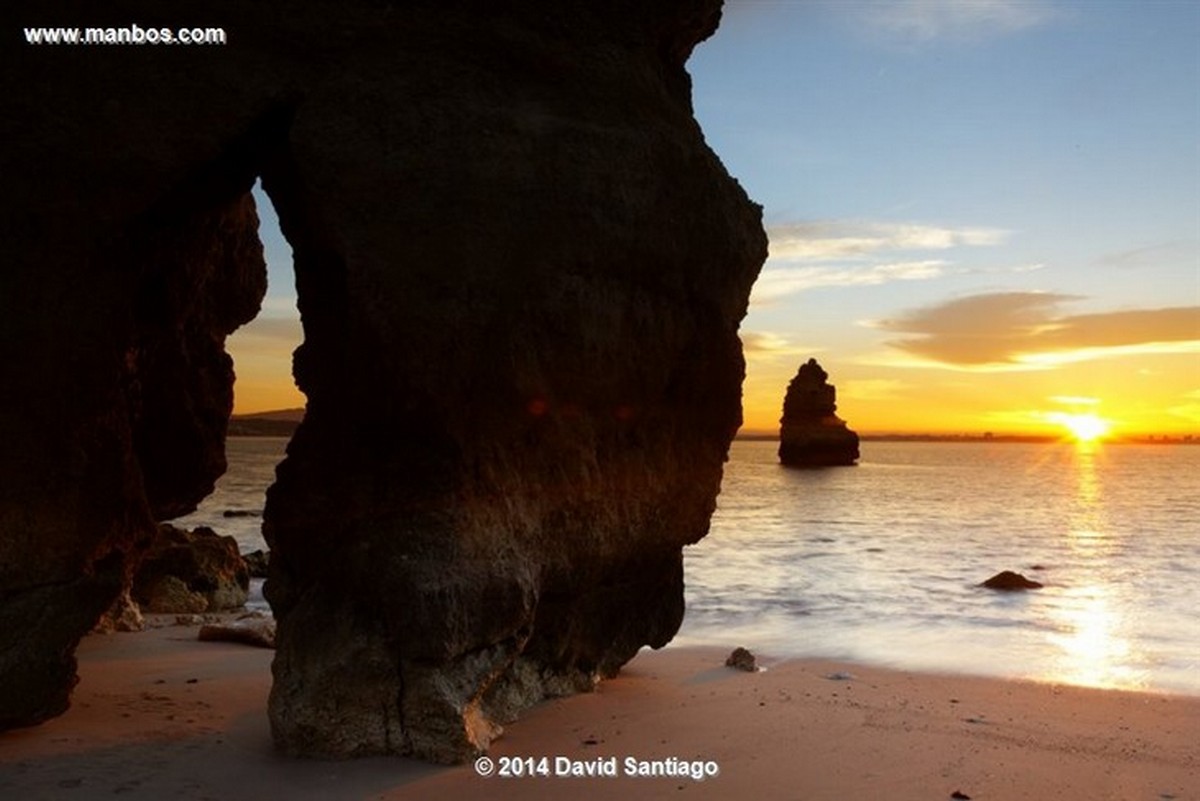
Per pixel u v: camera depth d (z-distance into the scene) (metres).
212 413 17.27
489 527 10.59
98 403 10.12
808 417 130.50
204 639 16.34
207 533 23.59
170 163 9.95
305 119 10.08
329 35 10.40
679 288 12.35
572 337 11.18
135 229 10.27
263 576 26.08
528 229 10.72
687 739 11.08
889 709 12.75
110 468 10.42
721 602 23.72
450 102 10.53
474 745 10.09
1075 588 26.33
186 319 16.19
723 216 12.62
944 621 21.06
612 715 11.98
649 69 12.45
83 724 10.92
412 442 10.42
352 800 8.97
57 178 9.73
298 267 11.13
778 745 10.94
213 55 10.08
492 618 10.41
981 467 154.38
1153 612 22.41
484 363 10.46
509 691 11.70
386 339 10.02
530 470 11.20
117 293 10.23
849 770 10.16
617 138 11.44
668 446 13.02
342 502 10.45
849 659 16.80
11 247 9.60
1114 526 47.69
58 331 9.79
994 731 11.80
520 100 11.00
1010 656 17.23
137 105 9.89
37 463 9.75
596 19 11.95
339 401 10.73
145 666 14.17
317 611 10.39
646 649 17.25
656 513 12.98
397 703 10.07
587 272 11.26
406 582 9.95
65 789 8.93
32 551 9.77
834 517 53.69
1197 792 9.83
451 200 10.30
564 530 11.70
